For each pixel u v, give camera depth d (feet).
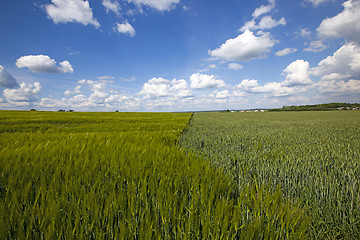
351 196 6.07
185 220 4.57
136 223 4.50
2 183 6.77
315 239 4.67
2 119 49.32
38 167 8.06
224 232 4.09
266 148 14.19
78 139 16.21
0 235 3.93
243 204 5.22
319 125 38.75
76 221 4.35
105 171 8.02
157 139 18.31
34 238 4.26
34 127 34.96
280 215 4.64
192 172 7.55
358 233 4.64
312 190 6.72
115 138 17.61
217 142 17.84
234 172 8.98
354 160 10.14
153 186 6.19
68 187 6.13
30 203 5.48
